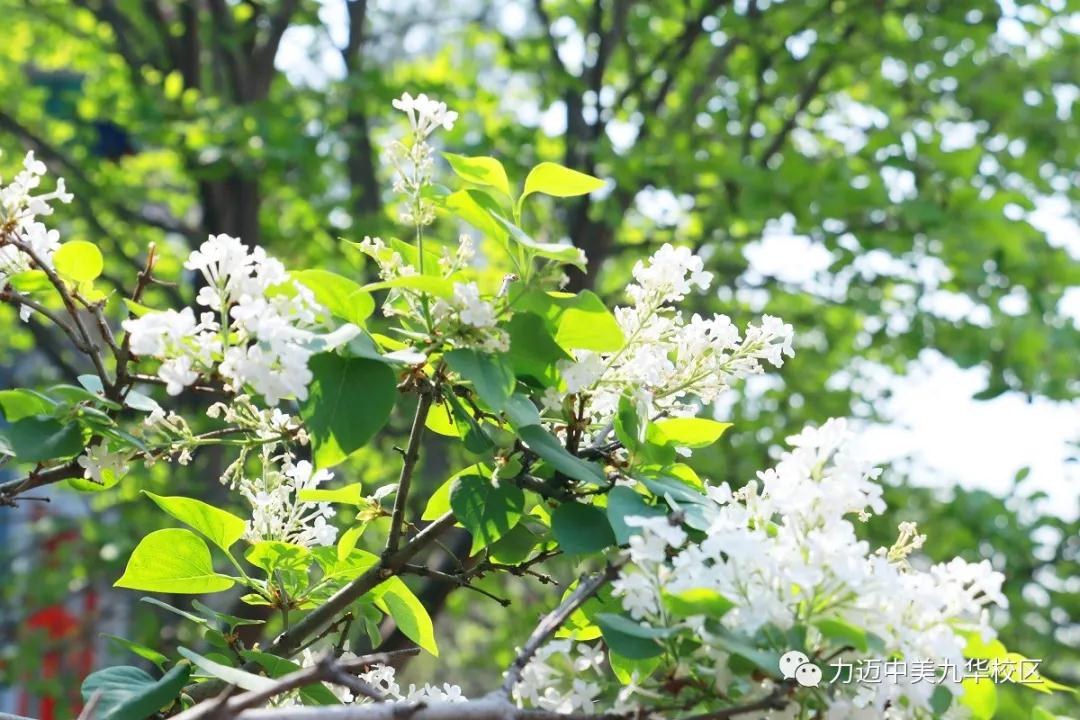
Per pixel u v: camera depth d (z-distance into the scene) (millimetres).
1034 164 7422
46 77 11359
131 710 1721
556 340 1830
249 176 7184
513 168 7301
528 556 2164
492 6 9992
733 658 1521
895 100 8125
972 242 6238
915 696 1486
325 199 8062
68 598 8664
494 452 1930
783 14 7461
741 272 7785
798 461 1620
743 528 1597
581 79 7945
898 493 7805
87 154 8445
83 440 1766
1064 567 7723
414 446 1888
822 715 1492
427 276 1715
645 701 1567
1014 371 6875
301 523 2154
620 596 1778
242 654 1998
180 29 8141
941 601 1541
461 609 9234
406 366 1795
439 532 1964
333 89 7668
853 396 8500
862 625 1505
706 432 1966
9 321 9539
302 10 8203
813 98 8078
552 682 1604
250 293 1664
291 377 1590
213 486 7000
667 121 8141
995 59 7484
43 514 9273
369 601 2180
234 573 5117
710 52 8484
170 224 8555
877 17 7434
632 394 1883
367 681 2094
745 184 6520
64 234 9117
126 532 7953
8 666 8359
